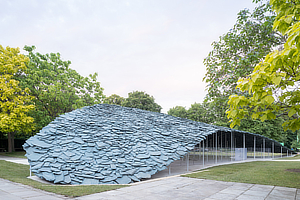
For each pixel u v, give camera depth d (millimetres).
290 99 5074
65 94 27719
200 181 9281
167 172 13688
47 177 9281
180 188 7820
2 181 8680
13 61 24781
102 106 20438
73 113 16734
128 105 45938
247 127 34688
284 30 4078
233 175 10820
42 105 27500
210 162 20609
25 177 10516
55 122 14633
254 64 8117
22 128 24719
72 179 9383
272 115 4840
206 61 9906
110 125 15289
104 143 12586
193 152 24062
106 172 10156
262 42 8695
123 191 7270
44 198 6094
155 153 12547
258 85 4223
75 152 11320
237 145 34312
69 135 12875
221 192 7156
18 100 23719
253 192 7145
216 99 8977
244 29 8984
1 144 31297
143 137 14312
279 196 6598
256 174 11055
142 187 8000
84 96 31406
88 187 7863
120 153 11883
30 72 27375
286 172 11789
